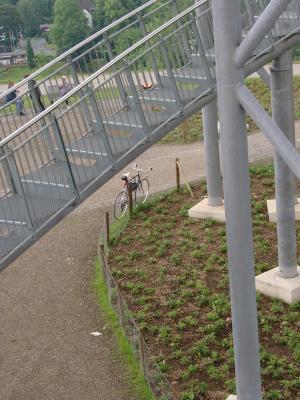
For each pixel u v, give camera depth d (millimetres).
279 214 12469
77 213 18156
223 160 8289
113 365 11281
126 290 13484
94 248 15922
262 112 7980
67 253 15812
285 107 11922
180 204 17672
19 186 8898
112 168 9492
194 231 15922
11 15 61156
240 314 8734
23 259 15695
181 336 11664
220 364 10805
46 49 56750
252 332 8828
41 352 11914
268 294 12703
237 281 8609
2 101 18312
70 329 12539
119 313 12469
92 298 13609
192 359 10977
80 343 12047
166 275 13922
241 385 9102
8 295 14102
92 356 11617
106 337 12133
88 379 11000
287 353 10922
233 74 7965
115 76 9781
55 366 11453
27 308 13500
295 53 33750
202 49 10141
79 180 9398
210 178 16469
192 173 20172
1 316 13281
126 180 17531
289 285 12461
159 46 10508
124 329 12094
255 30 7605
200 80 10266
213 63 10516
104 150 9680
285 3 7602
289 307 12273
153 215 17125
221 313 12195
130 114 10391
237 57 7836
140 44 9875
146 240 15688
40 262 15492
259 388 9156
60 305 13477
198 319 12148
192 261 14414
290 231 12500
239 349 8930
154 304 12812
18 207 9180
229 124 8117
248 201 8383
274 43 10055
